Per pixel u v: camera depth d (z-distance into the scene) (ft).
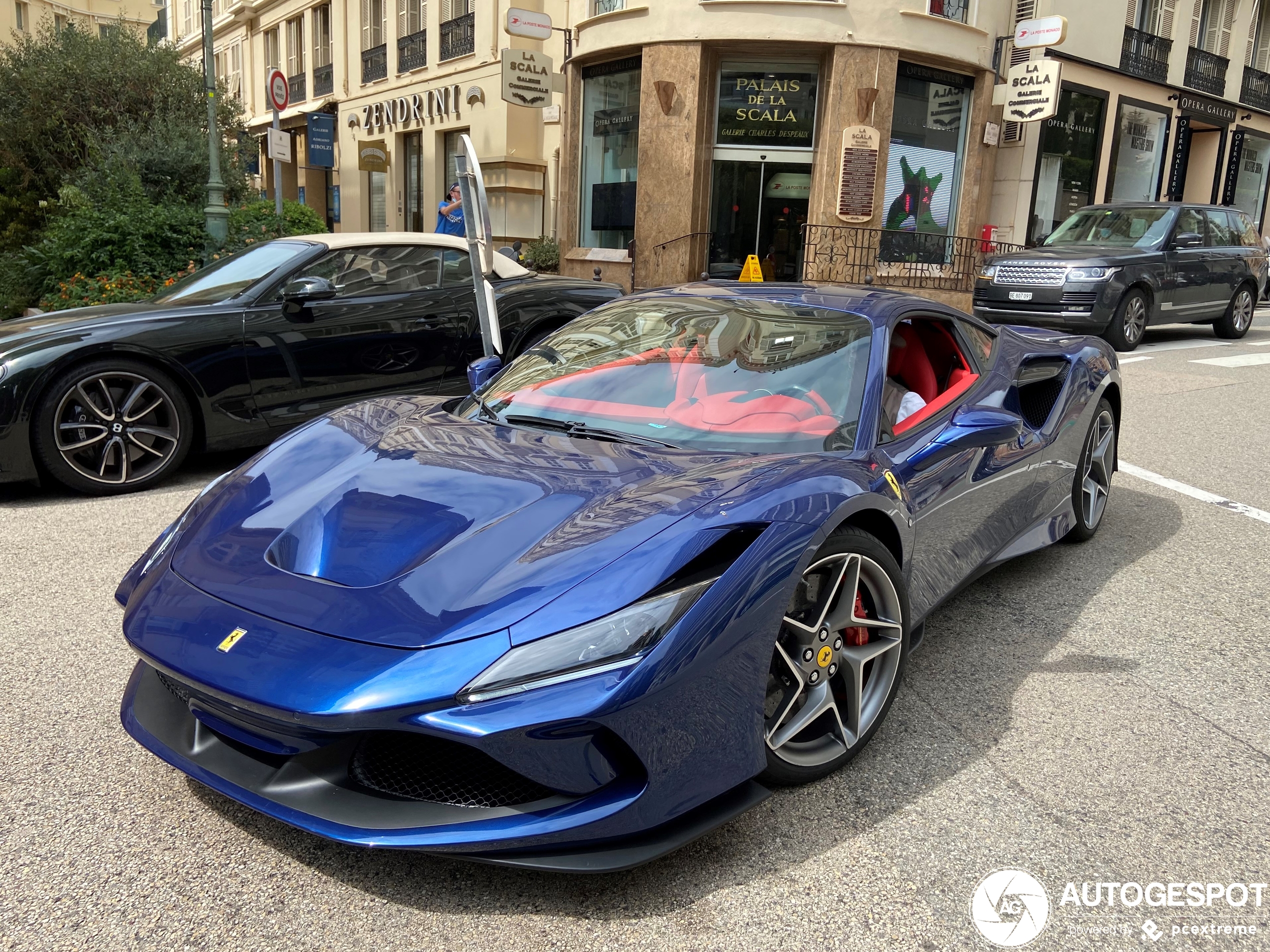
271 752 6.66
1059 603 12.34
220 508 8.25
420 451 8.70
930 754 8.63
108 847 7.10
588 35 53.57
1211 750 8.83
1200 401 26.08
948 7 52.16
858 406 9.26
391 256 19.66
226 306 17.47
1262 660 10.75
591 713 6.05
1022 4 55.01
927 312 11.25
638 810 6.34
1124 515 16.17
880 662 8.47
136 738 7.44
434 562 6.87
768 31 48.80
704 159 51.37
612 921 6.40
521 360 11.18
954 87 54.08
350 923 6.35
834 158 50.29
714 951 6.15
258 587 7.00
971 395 11.21
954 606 12.25
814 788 8.04
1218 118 73.56
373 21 74.74
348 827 6.39
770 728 7.51
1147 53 65.26
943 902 6.66
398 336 19.21
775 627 7.03
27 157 50.34
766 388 9.49
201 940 6.17
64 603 11.79
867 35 49.06
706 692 6.56
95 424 16.16
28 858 6.95
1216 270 38.37
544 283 21.93
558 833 6.22
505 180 60.49
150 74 51.98
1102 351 14.70
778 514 7.24
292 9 86.63
